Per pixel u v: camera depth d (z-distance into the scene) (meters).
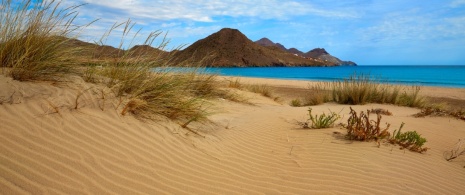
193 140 4.02
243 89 12.95
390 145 4.48
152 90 4.52
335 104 10.38
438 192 3.28
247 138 4.82
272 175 3.48
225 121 5.79
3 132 2.78
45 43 4.09
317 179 3.42
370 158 3.95
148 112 4.20
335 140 4.63
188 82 5.84
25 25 4.05
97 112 3.64
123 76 4.54
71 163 2.71
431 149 4.62
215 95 8.68
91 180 2.60
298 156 4.07
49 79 3.90
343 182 3.36
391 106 9.81
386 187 3.28
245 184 3.20
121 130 3.51
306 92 18.25
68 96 3.67
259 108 8.33
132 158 3.10
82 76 4.36
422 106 9.97
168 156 3.39
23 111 3.16
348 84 10.85
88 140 3.11
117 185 2.65
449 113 7.58
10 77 3.62
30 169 2.47
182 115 4.66
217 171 3.38
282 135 5.05
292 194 3.08
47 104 3.38
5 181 2.27
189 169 3.27
